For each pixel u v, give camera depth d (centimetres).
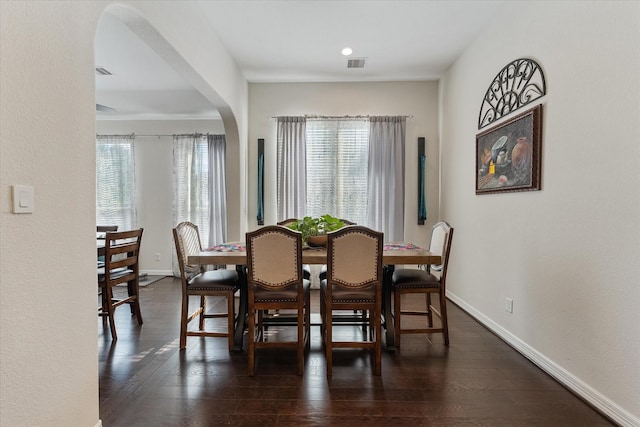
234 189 426
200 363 243
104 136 548
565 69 212
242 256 254
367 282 225
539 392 205
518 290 263
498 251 294
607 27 180
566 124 211
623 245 170
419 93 463
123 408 189
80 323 149
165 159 554
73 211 144
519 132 259
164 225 554
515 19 271
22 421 121
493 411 188
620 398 173
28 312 123
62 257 138
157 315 352
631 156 166
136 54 355
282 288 226
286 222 371
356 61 402
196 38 283
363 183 462
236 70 408
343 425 175
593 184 189
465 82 370
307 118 462
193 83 312
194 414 184
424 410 188
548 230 228
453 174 404
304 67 419
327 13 302
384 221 454
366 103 465
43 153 128
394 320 283
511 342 272
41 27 127
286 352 264
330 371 225
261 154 464
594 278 189
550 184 226
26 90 121
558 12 219
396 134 454
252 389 209
